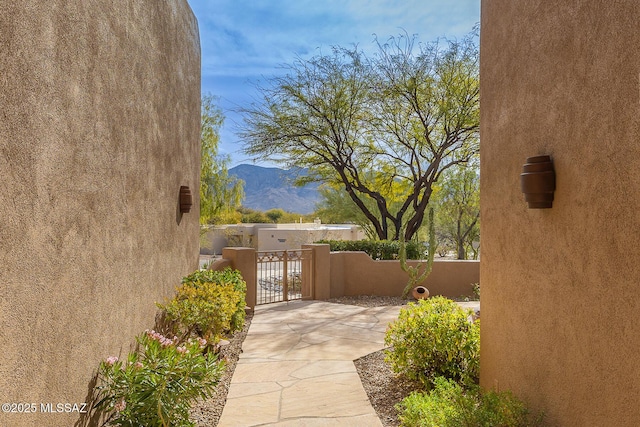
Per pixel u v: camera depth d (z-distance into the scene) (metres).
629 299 1.72
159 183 4.71
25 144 2.11
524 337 2.79
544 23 2.50
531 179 2.41
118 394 2.95
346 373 4.69
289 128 13.45
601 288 1.93
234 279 6.30
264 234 25.72
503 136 3.18
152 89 4.41
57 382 2.42
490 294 3.50
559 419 2.32
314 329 6.62
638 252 1.67
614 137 1.82
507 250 3.10
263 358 5.20
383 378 4.57
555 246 2.37
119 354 3.45
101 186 3.08
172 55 5.27
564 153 2.27
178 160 5.64
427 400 3.08
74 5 2.65
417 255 10.92
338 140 13.48
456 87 12.46
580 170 2.11
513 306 2.99
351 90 13.12
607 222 1.88
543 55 2.52
